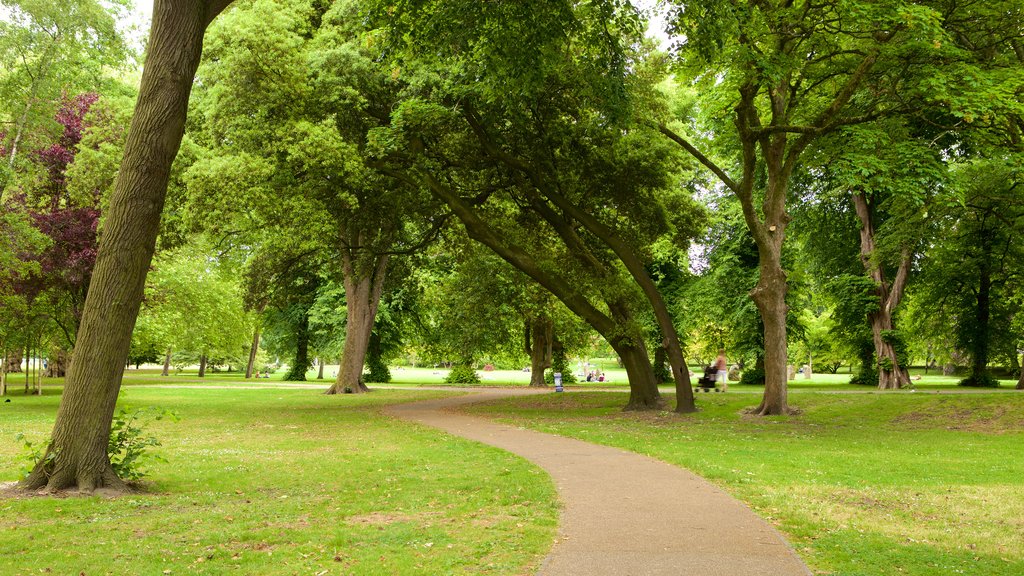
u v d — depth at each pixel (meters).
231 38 20.94
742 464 11.77
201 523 7.66
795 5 18.22
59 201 25.19
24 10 21.98
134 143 9.66
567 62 20.84
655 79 22.75
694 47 16.05
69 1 22.48
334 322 47.47
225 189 20.22
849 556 6.37
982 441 15.52
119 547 6.57
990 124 18.66
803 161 21.30
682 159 25.56
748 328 37.91
